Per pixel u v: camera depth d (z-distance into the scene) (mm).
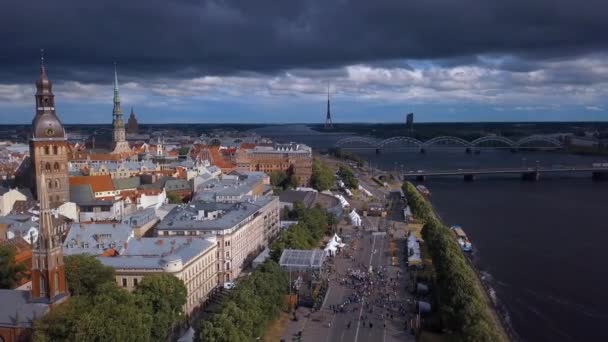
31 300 172875
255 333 191625
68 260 198125
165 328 184875
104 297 169000
